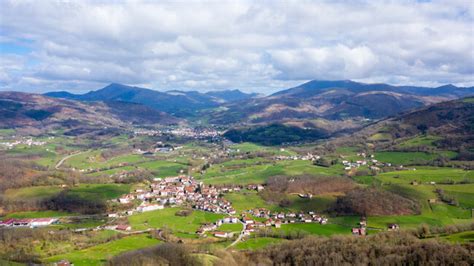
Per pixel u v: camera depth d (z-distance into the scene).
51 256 171.38
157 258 156.50
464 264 126.19
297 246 170.00
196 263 151.50
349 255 149.38
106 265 153.88
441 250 137.25
